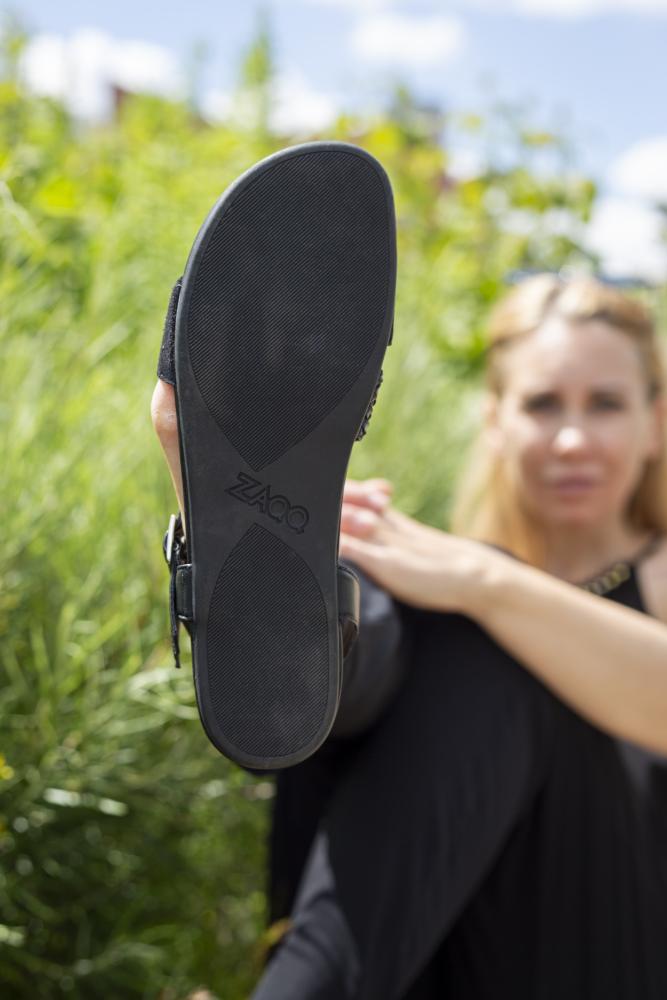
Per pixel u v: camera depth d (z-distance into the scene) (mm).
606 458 1662
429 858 1223
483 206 3342
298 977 1197
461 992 1354
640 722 1256
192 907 1704
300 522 963
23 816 1414
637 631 1279
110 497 1610
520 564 1350
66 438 1629
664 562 1703
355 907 1214
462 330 3090
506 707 1270
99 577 1505
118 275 2090
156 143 2816
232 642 949
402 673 1279
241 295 939
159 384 972
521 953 1319
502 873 1316
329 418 961
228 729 945
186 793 1615
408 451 2326
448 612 1337
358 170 955
